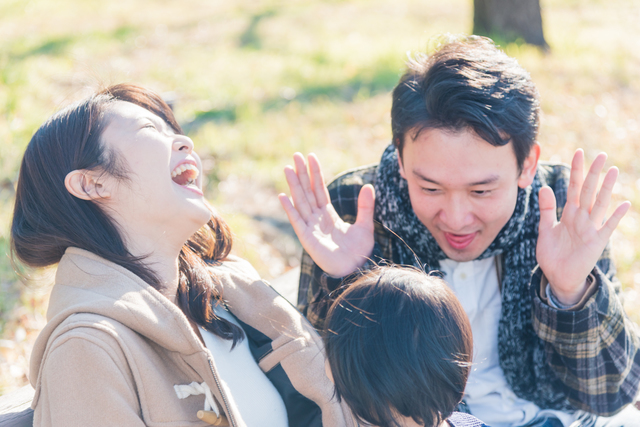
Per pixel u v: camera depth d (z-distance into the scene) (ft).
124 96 4.87
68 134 4.43
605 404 5.43
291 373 5.02
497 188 4.88
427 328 3.64
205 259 5.60
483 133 4.58
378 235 6.04
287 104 21.48
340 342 3.78
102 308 4.16
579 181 4.92
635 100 21.25
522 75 4.84
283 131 18.98
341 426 4.86
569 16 35.68
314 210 5.59
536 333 5.36
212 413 4.47
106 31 34.88
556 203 5.94
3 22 37.50
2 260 10.78
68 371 4.00
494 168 4.78
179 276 4.93
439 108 4.63
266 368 5.13
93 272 4.42
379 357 3.61
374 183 6.43
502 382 5.96
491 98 4.58
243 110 20.49
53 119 4.57
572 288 4.94
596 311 4.93
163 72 25.14
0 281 10.45
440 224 5.22
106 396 3.99
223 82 23.73
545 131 18.20
